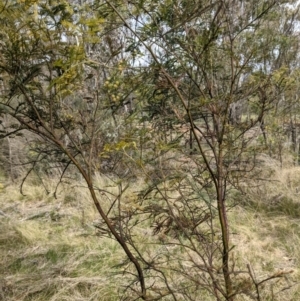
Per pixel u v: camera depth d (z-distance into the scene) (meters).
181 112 1.63
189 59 1.56
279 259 3.23
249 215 4.00
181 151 1.59
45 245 3.71
